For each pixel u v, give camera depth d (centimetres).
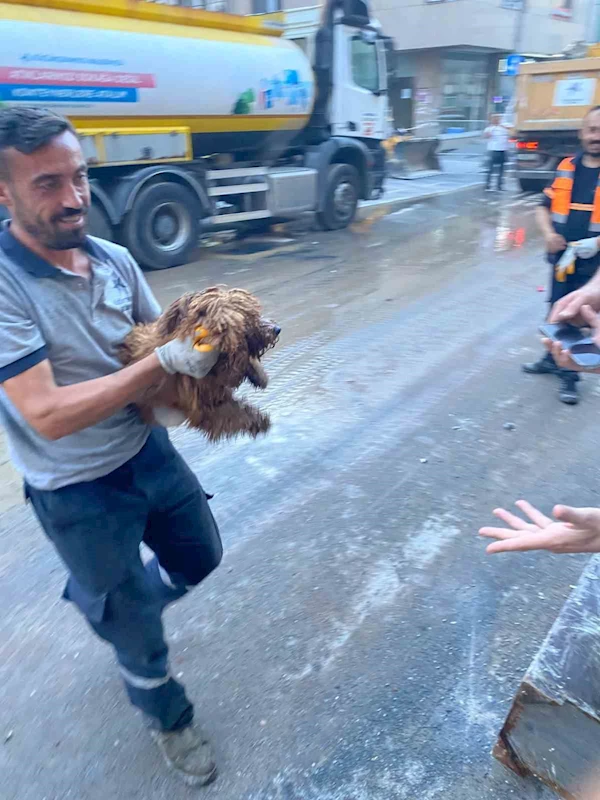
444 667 239
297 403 442
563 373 436
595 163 412
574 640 204
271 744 212
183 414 173
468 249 874
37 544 306
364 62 1027
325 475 360
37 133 138
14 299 150
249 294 160
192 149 845
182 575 215
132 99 714
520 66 1249
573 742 187
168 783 201
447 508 330
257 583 282
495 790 198
